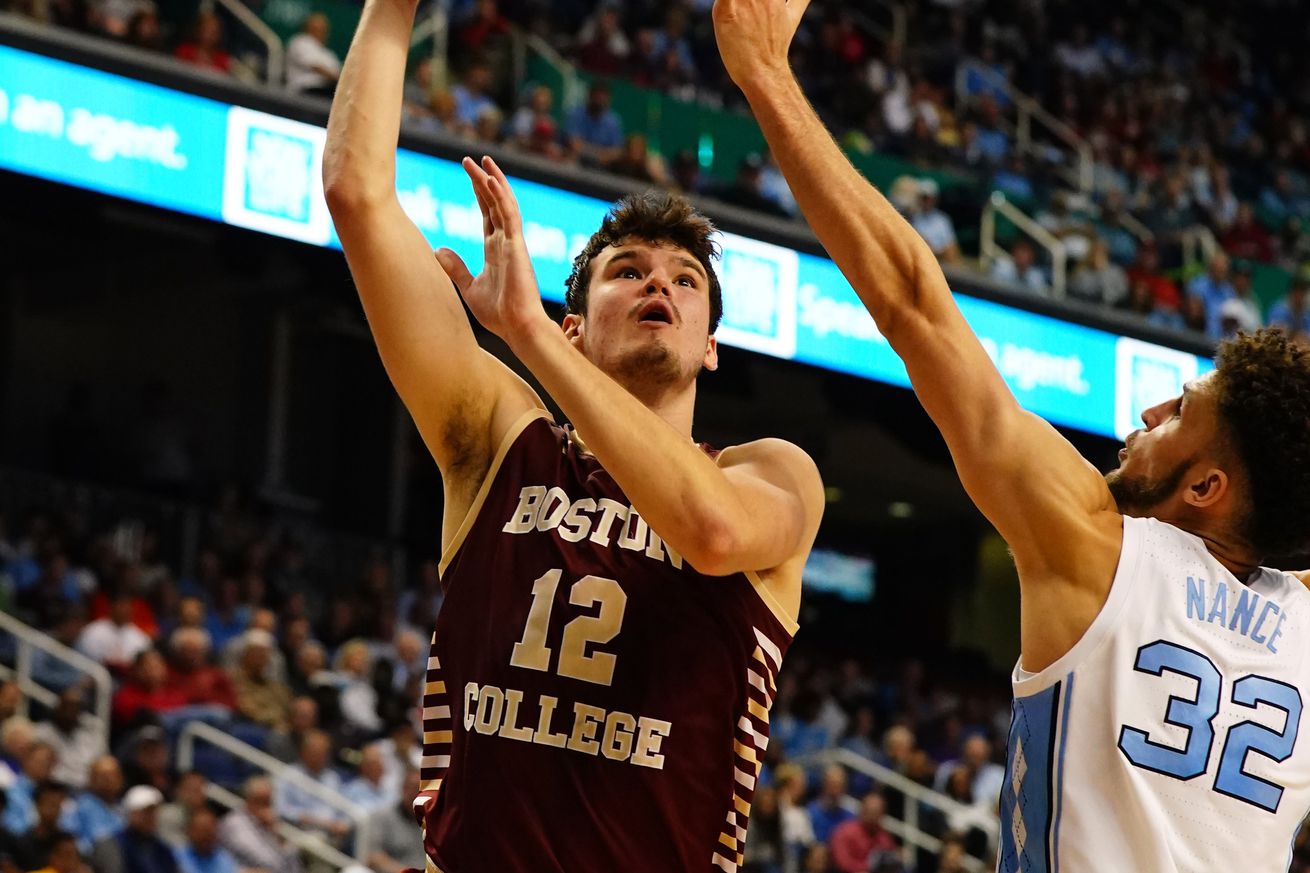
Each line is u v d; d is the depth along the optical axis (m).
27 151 11.20
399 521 17.73
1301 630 2.71
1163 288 16.28
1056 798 2.58
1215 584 2.65
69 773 9.85
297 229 12.14
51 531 13.55
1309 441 2.67
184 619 11.76
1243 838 2.58
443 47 14.10
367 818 10.03
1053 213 16.05
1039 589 2.64
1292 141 21.27
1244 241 18.17
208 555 13.70
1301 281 17.22
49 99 11.31
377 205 2.96
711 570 2.66
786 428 18.02
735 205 14.01
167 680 10.88
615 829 2.67
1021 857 2.65
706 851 2.74
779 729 14.21
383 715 11.52
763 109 2.78
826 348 14.02
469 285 2.74
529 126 13.67
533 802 2.68
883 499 20.17
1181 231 16.97
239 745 10.25
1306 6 22.78
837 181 2.73
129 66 11.59
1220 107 21.11
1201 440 2.75
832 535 20.89
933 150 16.42
